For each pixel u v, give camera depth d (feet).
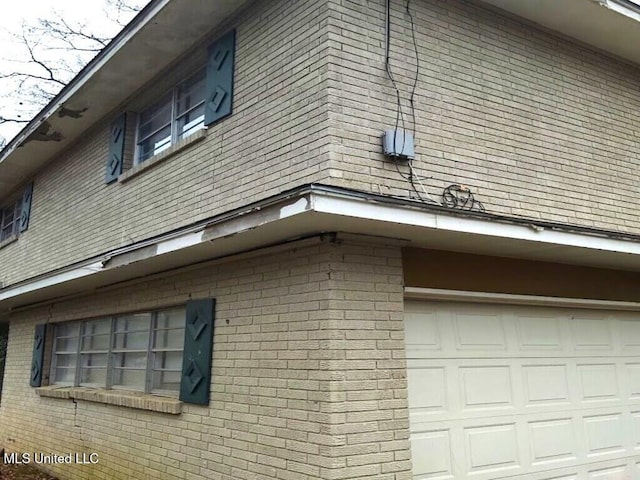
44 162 34.30
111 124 27.73
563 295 20.04
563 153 20.21
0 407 37.17
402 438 14.76
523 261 19.22
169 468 19.48
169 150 21.76
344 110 15.26
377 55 16.35
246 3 19.35
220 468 17.12
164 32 21.24
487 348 18.49
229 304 18.15
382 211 13.34
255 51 18.60
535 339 19.86
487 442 17.70
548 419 19.34
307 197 12.44
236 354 17.38
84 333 29.27
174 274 21.38
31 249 34.50
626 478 20.76
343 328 14.52
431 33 17.85
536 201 18.83
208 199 19.35
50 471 28.50
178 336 21.42
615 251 17.78
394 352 15.23
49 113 28.04
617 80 23.29
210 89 20.34
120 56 22.95
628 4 20.52
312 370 14.61
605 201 20.97
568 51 21.86
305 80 16.07
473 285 17.71
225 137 19.13
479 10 19.44
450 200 16.60
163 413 20.30
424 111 16.89
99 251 26.30
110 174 26.45
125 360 24.88
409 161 16.07
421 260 16.71
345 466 13.73
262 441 15.78
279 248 16.12
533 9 20.03
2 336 45.91
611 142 22.03
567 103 21.06
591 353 21.31
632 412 21.79
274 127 16.93
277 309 16.12
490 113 18.52
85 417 26.11
